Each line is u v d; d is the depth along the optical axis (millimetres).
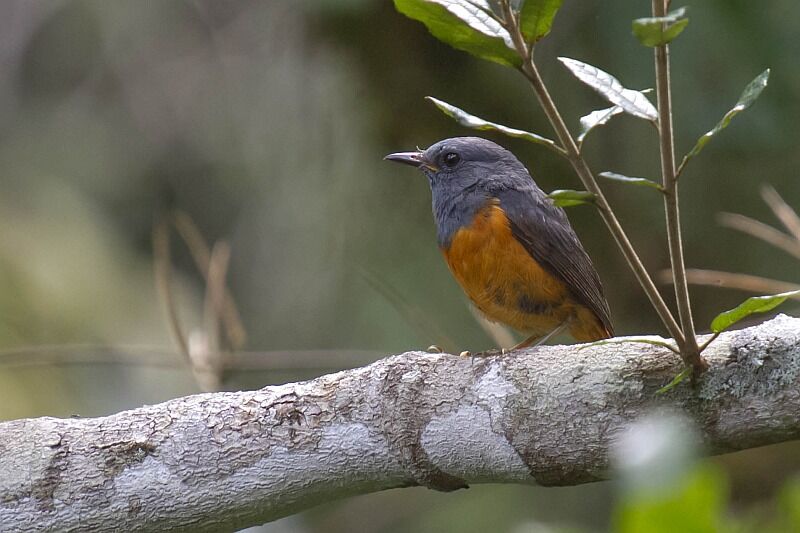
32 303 14211
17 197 15562
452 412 5996
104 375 13820
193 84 16297
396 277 12039
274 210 14391
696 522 3996
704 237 11492
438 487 6156
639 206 11586
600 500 11461
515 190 8594
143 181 16219
